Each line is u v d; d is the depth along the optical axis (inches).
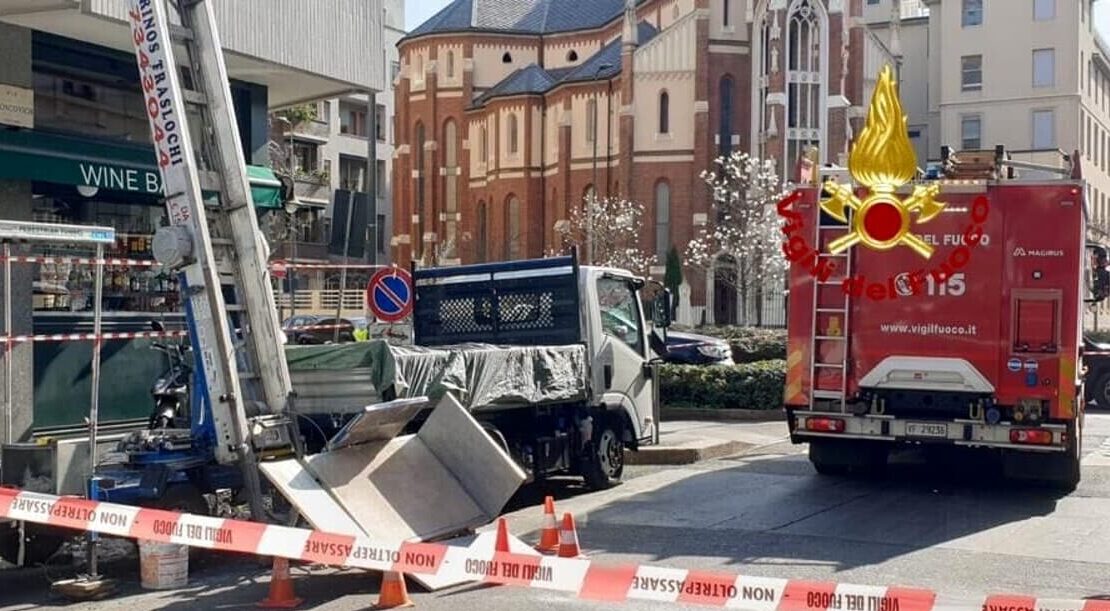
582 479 564.1
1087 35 2635.3
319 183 1854.1
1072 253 473.4
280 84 674.2
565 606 315.3
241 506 376.2
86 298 570.6
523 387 463.2
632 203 2362.2
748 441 697.0
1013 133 2600.9
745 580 242.4
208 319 360.2
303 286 1517.0
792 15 2326.5
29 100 532.1
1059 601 224.2
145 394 588.1
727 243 2230.6
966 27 2642.7
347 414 391.9
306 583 342.3
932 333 493.0
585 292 522.6
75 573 355.6
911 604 231.5
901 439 500.4
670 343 1112.2
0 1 488.4
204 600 323.0
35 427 532.4
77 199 579.2
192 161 362.6
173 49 377.4
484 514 374.3
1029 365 479.2
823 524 442.6
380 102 3031.5
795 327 517.0
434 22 2893.7
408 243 2859.3
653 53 2364.7
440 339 552.4
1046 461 507.5
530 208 2593.5
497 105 2659.9
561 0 2908.5
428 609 311.9
